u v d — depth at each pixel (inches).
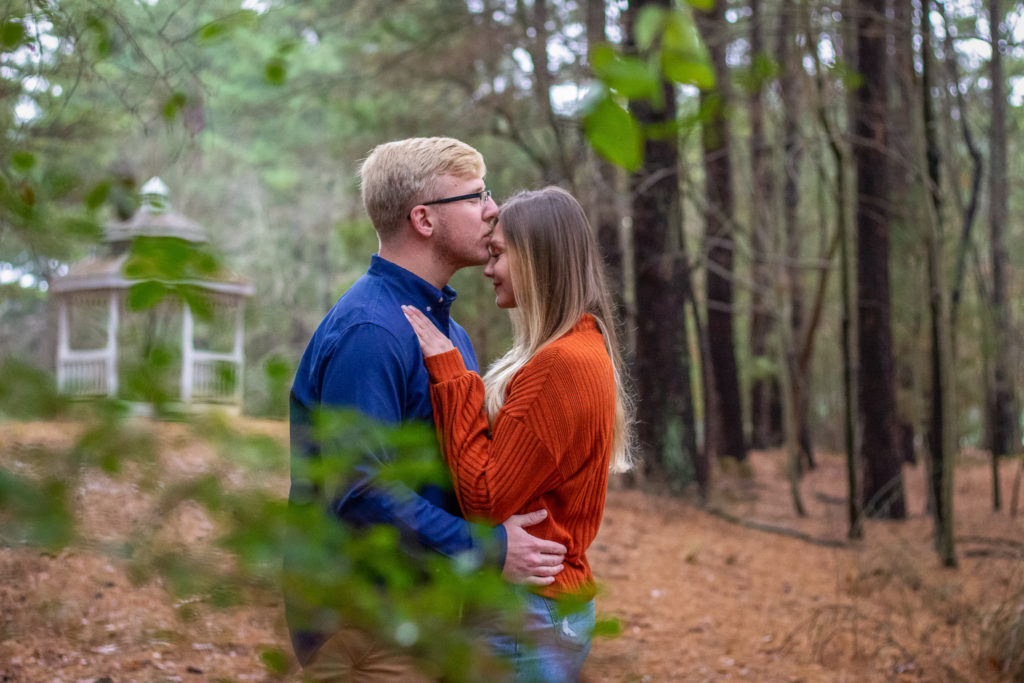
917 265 521.7
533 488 85.0
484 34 531.5
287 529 37.3
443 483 50.9
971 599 264.2
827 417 1113.4
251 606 35.2
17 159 63.2
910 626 244.8
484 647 45.6
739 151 657.0
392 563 45.2
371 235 639.8
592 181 497.7
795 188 708.0
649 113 348.5
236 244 1007.0
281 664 40.6
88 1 93.0
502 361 97.8
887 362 500.1
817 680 203.9
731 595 289.9
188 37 110.7
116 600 164.4
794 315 801.6
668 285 498.3
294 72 719.7
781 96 470.9
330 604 40.7
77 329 478.6
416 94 643.5
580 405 87.0
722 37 394.6
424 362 91.9
